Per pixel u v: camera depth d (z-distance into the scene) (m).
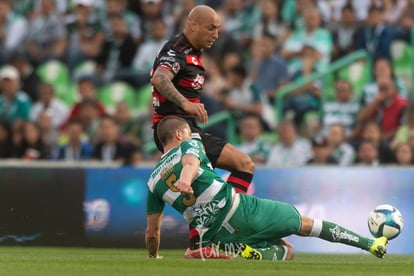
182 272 18.52
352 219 34.91
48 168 35.25
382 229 23.81
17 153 49.50
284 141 46.53
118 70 54.22
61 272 18.48
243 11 55.22
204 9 25.56
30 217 35.03
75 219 35.12
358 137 47.25
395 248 34.28
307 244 34.22
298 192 35.03
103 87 53.50
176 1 57.88
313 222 23.33
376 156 44.88
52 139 49.97
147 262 21.81
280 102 49.88
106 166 35.44
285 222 23.02
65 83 55.69
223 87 50.06
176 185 21.05
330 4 54.62
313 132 48.66
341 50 51.75
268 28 53.88
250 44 54.12
